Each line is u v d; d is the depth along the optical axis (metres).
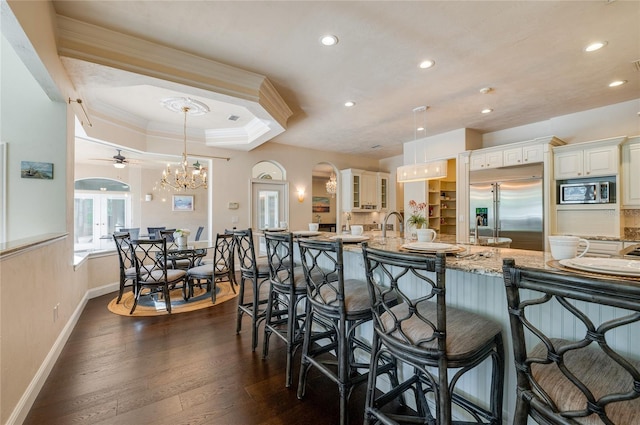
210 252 5.55
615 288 0.62
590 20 2.26
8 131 2.79
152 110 4.33
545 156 4.15
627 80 3.30
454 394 1.52
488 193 4.75
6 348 1.57
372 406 1.41
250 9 2.15
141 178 8.98
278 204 6.42
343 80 3.30
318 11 2.18
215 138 5.50
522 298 1.37
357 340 2.07
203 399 1.89
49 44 2.12
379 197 7.61
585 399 0.79
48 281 2.27
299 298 2.21
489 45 2.62
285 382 2.09
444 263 1.06
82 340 2.74
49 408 1.79
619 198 3.69
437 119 4.67
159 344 2.67
